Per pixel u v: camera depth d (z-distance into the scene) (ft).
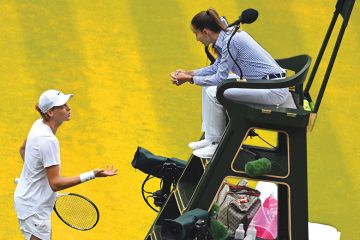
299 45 163.53
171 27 165.99
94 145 135.64
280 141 96.78
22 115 140.15
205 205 89.25
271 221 100.83
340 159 138.92
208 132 93.35
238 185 102.17
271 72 90.94
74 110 142.41
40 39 158.51
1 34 158.30
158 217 96.53
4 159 130.62
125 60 156.04
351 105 150.92
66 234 118.62
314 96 150.92
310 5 176.24
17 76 148.66
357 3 176.35
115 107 144.56
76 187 126.93
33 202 99.04
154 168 102.89
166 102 147.74
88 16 166.30
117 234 119.55
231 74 99.60
